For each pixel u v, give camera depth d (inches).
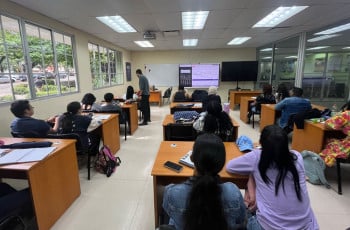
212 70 342.6
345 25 162.9
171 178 64.9
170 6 126.6
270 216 42.4
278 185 43.0
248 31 202.4
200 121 97.0
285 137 44.4
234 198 35.7
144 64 356.5
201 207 31.0
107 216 78.7
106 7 127.3
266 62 303.1
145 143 158.7
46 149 73.3
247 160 51.6
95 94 226.1
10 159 64.4
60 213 77.6
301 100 137.8
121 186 99.3
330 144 96.9
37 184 64.7
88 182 103.0
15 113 91.0
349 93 165.6
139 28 186.1
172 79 355.9
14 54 122.0
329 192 92.3
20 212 58.8
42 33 146.5
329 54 181.8
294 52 226.8
